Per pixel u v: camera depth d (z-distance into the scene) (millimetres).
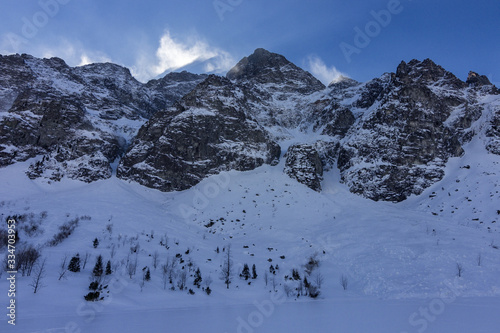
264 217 104062
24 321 32094
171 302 49938
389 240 80688
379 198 128750
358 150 151750
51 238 70938
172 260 69188
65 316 35719
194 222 101125
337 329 29031
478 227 90000
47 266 55844
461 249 70062
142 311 41469
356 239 84375
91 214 91125
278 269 71938
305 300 54844
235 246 85250
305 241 87062
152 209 106312
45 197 103062
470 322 31516
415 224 90375
